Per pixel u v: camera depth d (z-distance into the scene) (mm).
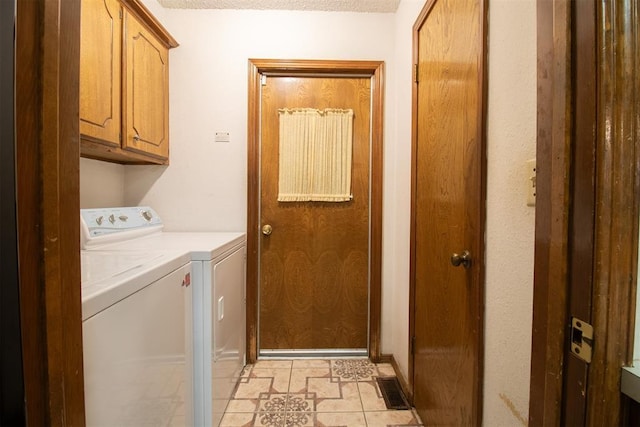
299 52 1956
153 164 1948
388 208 2004
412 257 1582
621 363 417
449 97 1188
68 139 467
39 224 416
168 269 1026
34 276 413
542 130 501
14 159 380
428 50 1410
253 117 1956
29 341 408
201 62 1954
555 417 473
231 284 1599
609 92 404
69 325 474
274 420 1464
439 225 1275
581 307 433
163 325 988
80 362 504
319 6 1912
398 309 1880
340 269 2061
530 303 745
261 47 1956
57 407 442
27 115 400
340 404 1584
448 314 1188
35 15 406
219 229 1996
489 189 919
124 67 1461
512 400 809
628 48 403
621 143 404
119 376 758
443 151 1240
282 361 2012
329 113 2004
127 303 791
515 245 800
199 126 1972
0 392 374
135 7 1524
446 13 1218
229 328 1569
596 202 414
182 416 1147
